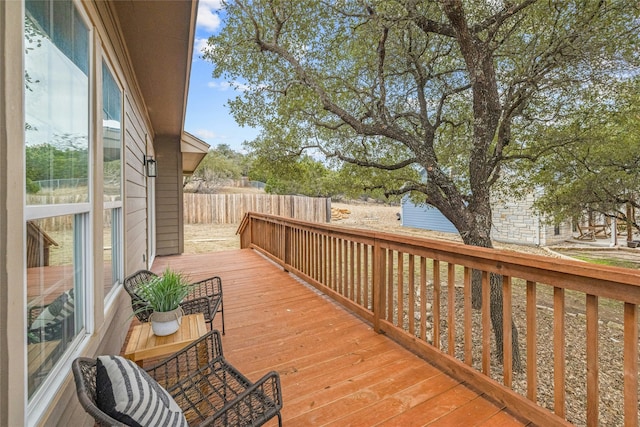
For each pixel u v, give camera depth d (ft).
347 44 15.81
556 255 28.71
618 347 12.16
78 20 5.38
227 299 12.85
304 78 14.80
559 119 13.67
